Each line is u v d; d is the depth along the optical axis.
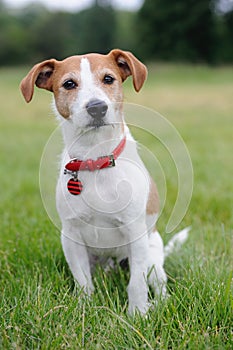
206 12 45.94
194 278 3.79
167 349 3.06
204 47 47.28
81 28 58.38
